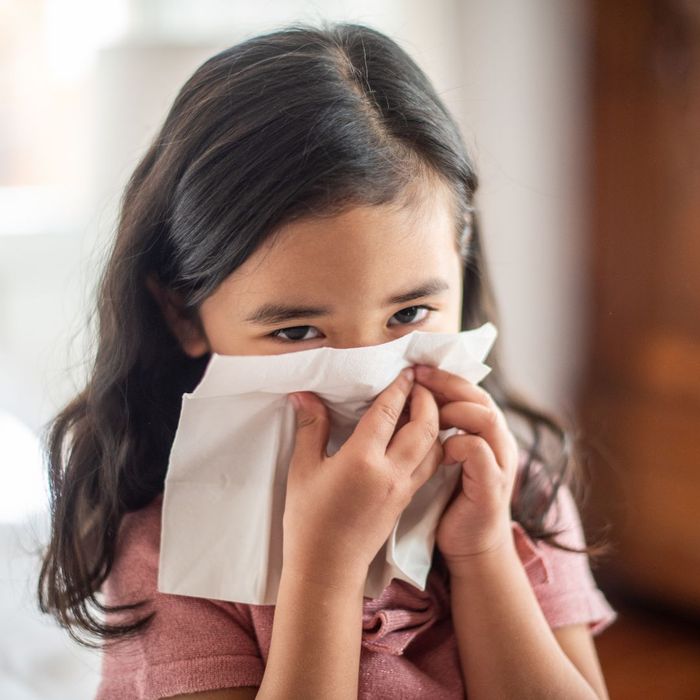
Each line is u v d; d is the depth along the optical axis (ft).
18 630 3.40
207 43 6.14
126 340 2.62
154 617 2.40
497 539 2.44
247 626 2.41
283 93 2.26
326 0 5.68
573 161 5.10
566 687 2.40
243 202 2.16
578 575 2.83
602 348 5.10
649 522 4.89
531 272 5.36
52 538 2.74
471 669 2.43
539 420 3.42
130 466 2.68
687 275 4.65
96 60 6.42
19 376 5.24
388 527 2.23
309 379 2.19
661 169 4.68
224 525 2.31
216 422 2.25
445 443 2.40
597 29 4.88
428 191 2.27
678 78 4.52
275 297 2.15
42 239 6.61
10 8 6.73
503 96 5.37
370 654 2.35
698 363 4.64
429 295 2.27
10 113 6.88
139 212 2.52
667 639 4.83
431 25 5.55
